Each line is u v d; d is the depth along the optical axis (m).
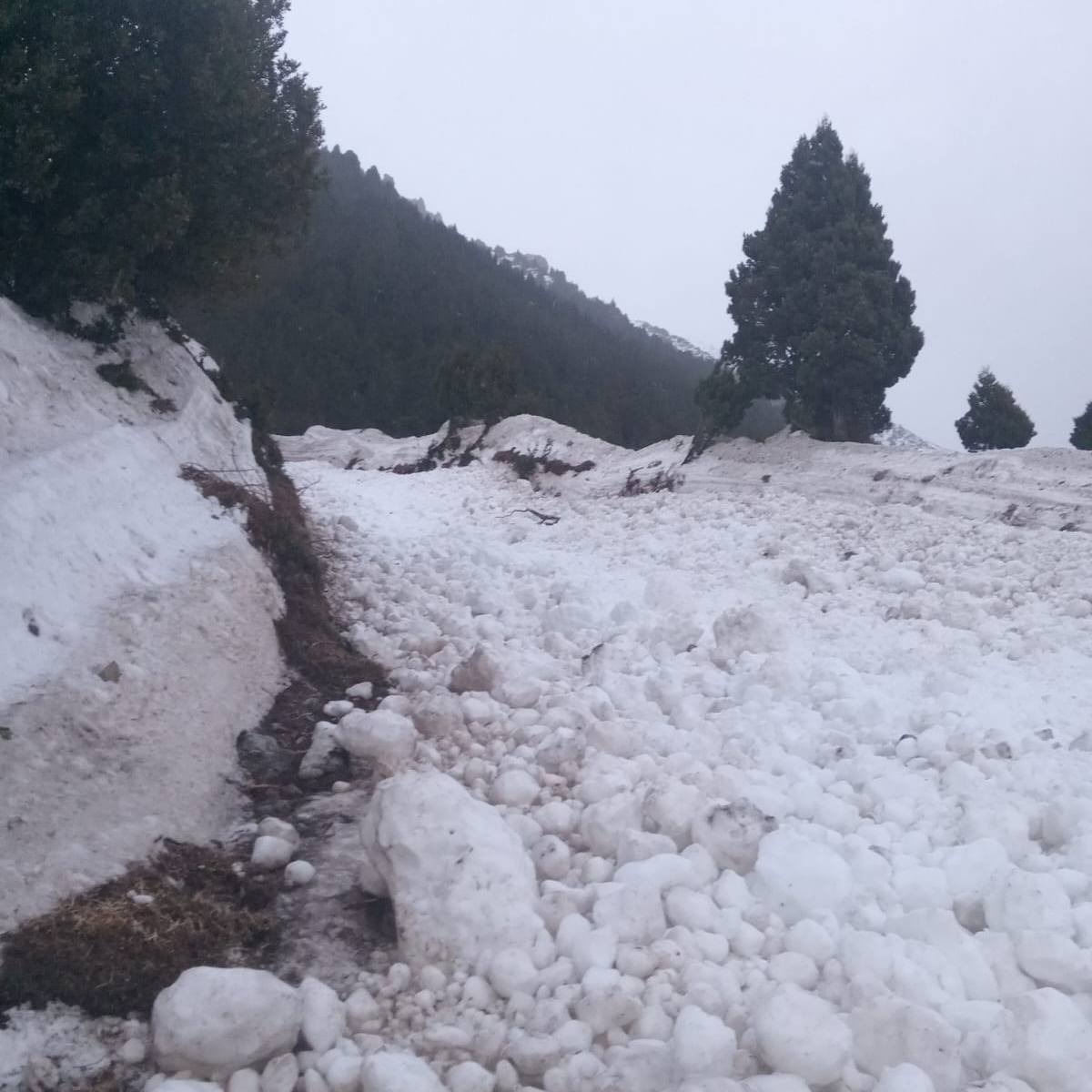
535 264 105.31
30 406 8.36
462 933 4.59
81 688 5.73
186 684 6.66
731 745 6.79
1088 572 11.61
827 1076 3.75
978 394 22.88
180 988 3.92
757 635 9.09
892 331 21.19
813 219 21.73
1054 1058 3.74
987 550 13.28
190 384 12.05
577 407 41.66
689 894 4.81
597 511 19.06
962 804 5.81
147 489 8.67
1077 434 22.62
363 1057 3.99
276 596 9.34
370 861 5.00
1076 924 4.58
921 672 8.56
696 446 22.27
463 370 29.47
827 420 21.75
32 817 4.86
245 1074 3.89
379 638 9.84
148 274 11.69
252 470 12.08
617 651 8.84
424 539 16.30
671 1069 3.81
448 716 7.24
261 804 6.30
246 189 11.87
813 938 4.53
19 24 9.76
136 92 10.34
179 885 5.07
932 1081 3.75
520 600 11.82
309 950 4.84
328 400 41.12
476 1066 3.93
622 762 6.33
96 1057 4.02
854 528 15.44
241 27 11.19
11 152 9.38
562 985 4.38
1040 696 7.81
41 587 6.22
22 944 4.26
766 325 21.77
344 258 54.72
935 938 4.50
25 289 10.27
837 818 5.74
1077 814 5.38
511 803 6.07
